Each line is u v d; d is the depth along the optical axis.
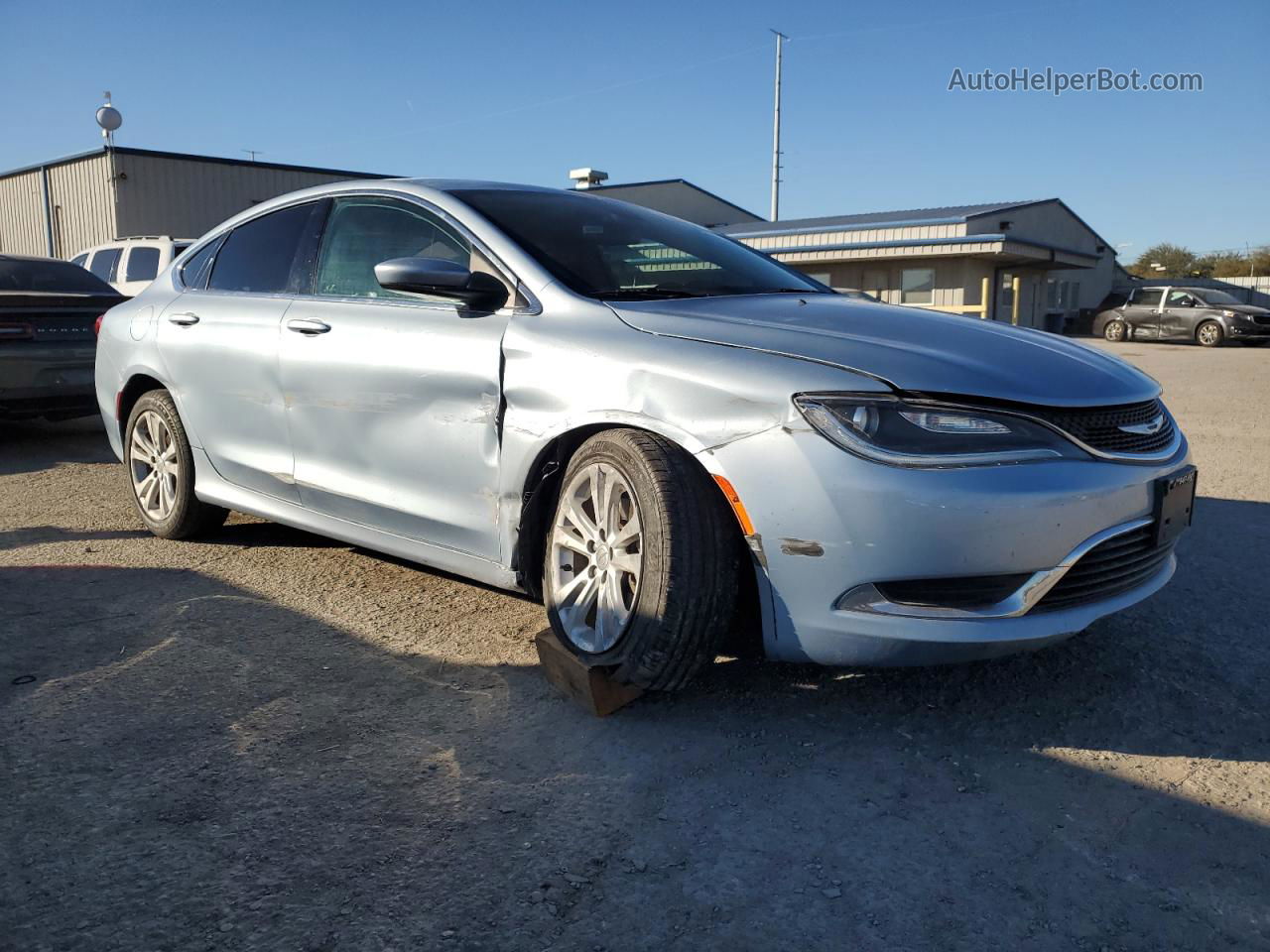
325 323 3.59
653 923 1.88
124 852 2.09
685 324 2.78
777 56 41.94
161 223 21.78
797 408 2.43
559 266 3.16
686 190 34.25
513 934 1.84
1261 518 5.14
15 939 1.82
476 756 2.52
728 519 2.59
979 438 2.40
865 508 2.36
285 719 2.72
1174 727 2.71
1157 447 2.73
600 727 2.68
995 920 1.89
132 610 3.60
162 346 4.35
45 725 2.67
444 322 3.21
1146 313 26.48
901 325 2.86
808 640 2.49
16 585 3.88
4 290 7.62
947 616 2.40
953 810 2.28
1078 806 2.30
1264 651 3.26
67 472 6.39
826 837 2.16
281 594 3.79
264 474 3.92
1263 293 36.22
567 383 2.81
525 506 2.97
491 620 3.51
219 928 1.85
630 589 2.70
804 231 28.09
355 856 2.09
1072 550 2.44
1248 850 2.13
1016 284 29.89
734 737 2.62
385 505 3.41
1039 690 2.92
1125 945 1.83
